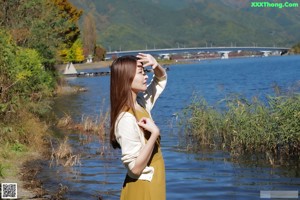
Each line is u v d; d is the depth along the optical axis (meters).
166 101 29.77
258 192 8.47
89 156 11.92
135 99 3.55
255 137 11.70
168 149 12.79
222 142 12.99
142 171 3.38
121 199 3.55
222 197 8.30
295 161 10.60
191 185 9.10
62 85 38.88
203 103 14.29
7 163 10.45
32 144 12.52
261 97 26.97
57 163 11.04
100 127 15.93
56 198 8.21
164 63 146.00
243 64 110.00
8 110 12.83
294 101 11.44
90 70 90.44
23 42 28.44
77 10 54.12
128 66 3.44
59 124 17.20
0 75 13.04
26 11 29.22
